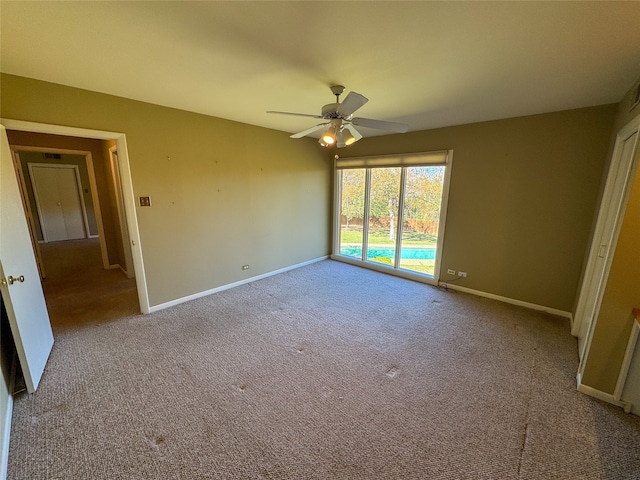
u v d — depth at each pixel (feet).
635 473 4.72
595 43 5.47
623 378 5.99
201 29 5.17
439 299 12.09
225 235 12.69
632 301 5.82
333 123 7.79
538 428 5.60
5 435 5.04
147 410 6.00
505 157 11.21
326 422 5.74
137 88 8.27
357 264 17.19
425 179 13.79
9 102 7.16
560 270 10.47
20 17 4.69
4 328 6.70
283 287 13.43
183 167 10.87
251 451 5.08
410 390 6.67
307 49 5.90
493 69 6.75
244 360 7.79
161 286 10.84
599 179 9.39
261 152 13.60
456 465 4.84
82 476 4.62
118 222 14.46
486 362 7.74
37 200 22.00
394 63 6.49
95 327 9.50
